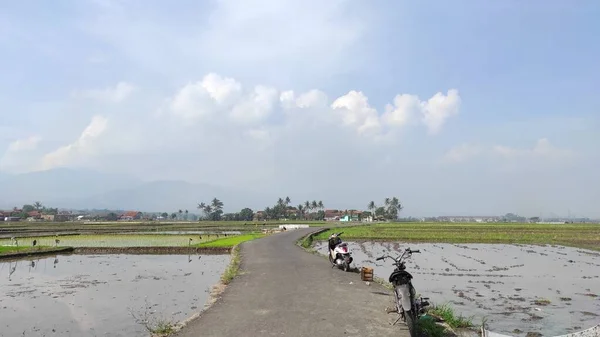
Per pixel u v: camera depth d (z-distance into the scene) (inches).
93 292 603.2
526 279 745.0
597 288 657.0
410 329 268.4
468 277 765.3
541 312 486.6
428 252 1258.6
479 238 1729.8
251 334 280.4
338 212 6697.8
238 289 442.3
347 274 551.2
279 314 333.1
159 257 1128.2
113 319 444.1
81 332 398.3
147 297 560.7
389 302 378.9
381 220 6250.0
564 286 674.8
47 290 623.8
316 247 1307.8
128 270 850.8
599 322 439.5
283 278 514.6
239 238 1520.7
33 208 7519.7
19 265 960.9
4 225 3484.3
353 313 336.8
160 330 295.1
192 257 1123.3
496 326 423.2
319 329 291.9
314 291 429.4
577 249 1369.3
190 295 574.2
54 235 2023.9
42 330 406.9
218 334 281.1
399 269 314.0
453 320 348.2
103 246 1347.2
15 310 490.9
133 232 2345.0
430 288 650.8
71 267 911.7
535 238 1758.1
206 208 6653.5
